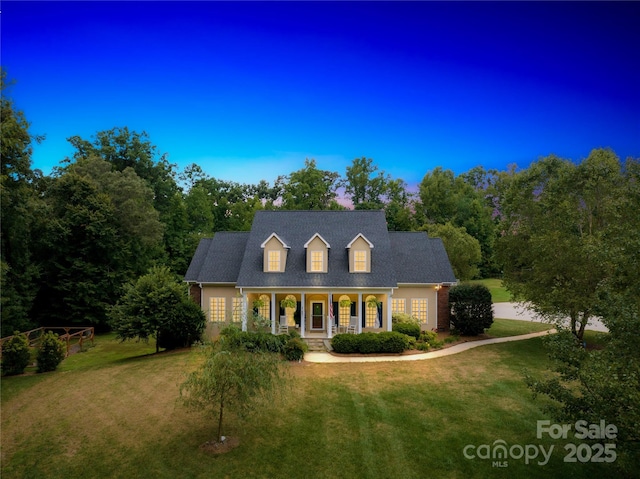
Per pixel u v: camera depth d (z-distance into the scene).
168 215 50.03
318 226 30.14
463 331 27.31
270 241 27.14
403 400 15.80
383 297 27.86
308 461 11.79
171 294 24.48
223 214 63.38
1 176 25.53
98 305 35.31
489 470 11.16
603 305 9.05
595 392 8.85
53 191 35.81
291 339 21.91
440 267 29.27
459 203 67.75
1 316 29.39
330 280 26.27
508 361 20.75
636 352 8.20
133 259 40.06
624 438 8.25
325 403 15.58
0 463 12.01
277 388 15.14
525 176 47.47
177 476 11.15
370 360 21.30
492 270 68.06
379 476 11.03
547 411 9.83
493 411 14.70
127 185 39.38
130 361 22.84
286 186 59.44
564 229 22.73
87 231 35.44
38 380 20.02
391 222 59.69
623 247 10.55
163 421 14.37
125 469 11.52
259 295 28.55
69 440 13.26
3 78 25.88
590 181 25.66
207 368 11.72
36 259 35.84
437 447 12.38
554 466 11.26
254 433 13.39
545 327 31.48
